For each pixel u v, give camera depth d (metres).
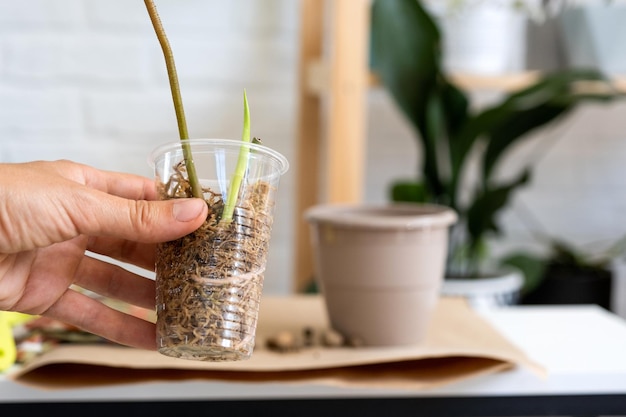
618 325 0.93
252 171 0.60
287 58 1.45
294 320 0.89
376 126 1.51
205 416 0.75
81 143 1.43
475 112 1.49
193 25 1.43
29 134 1.43
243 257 0.59
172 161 0.60
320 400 0.75
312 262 1.41
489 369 0.75
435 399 0.76
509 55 1.33
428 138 1.21
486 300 1.13
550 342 0.86
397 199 1.19
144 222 0.58
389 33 1.19
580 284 1.35
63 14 1.41
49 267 0.67
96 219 0.59
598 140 1.54
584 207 1.55
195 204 0.58
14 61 1.41
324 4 1.42
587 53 1.30
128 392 0.74
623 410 0.77
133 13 1.42
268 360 0.75
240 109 1.45
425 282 0.79
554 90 1.14
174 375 0.74
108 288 0.71
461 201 1.52
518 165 1.54
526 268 1.32
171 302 0.60
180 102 0.58
